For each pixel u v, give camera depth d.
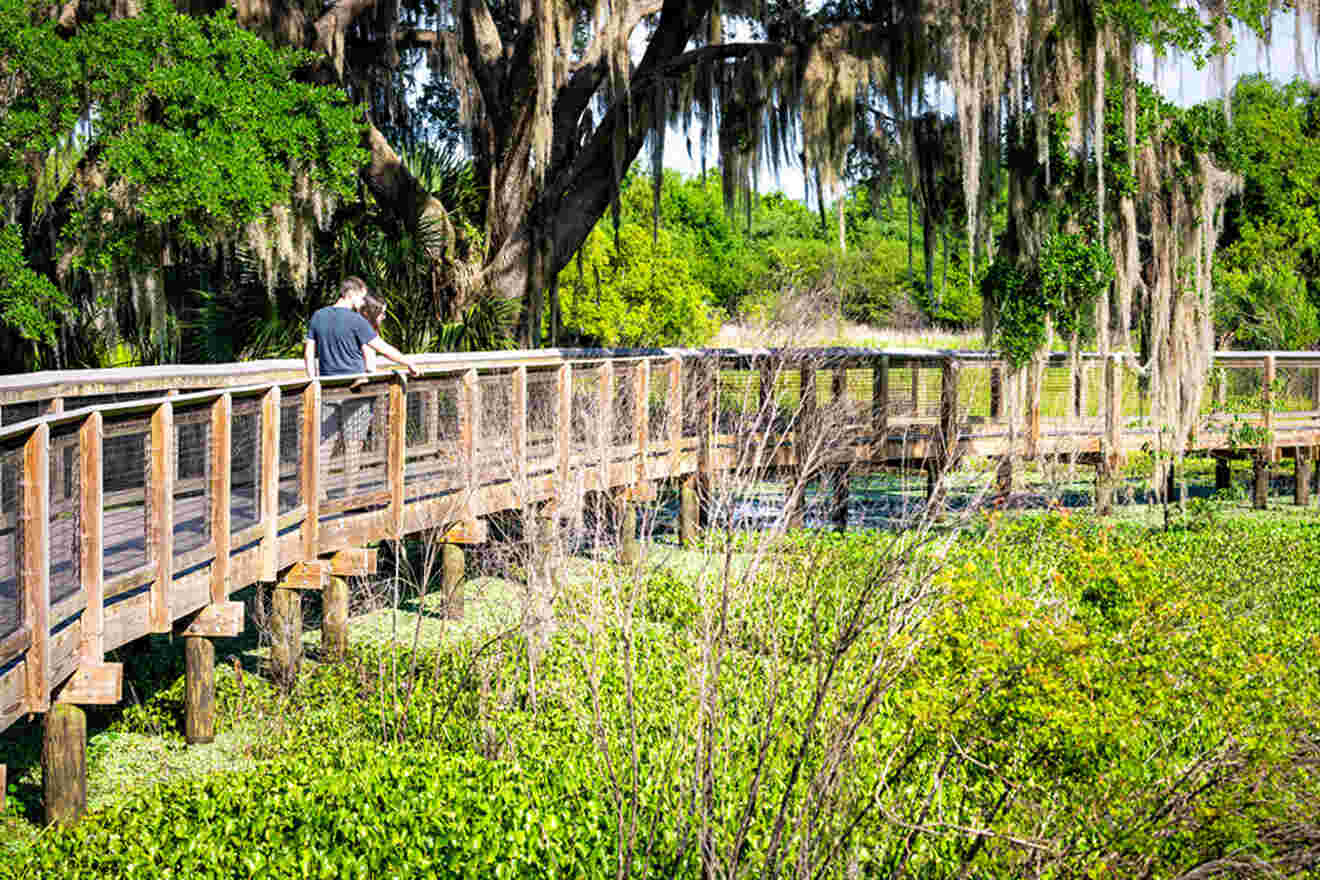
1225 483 30.02
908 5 23.08
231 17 23.78
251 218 19.38
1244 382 27.81
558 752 10.39
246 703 12.10
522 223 26.23
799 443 15.70
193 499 10.33
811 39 24.16
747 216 26.61
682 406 19.97
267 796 9.38
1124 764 7.52
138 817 8.96
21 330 19.41
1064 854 7.17
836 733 7.17
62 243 20.66
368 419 13.21
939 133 25.12
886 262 59.66
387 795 9.43
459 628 14.65
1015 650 7.86
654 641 12.19
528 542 11.89
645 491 18.61
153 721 11.68
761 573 8.66
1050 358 25.05
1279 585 16.89
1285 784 7.41
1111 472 24.59
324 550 12.54
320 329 13.14
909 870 7.98
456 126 31.97
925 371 22.92
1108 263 22.83
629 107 24.92
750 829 8.12
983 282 23.72
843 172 24.25
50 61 18.27
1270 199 49.41
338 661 12.99
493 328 24.48
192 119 19.34
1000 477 19.62
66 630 8.35
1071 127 22.11
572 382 17.44
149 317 23.69
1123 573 9.76
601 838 8.78
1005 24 21.83
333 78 24.97
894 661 7.55
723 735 8.49
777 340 21.59
